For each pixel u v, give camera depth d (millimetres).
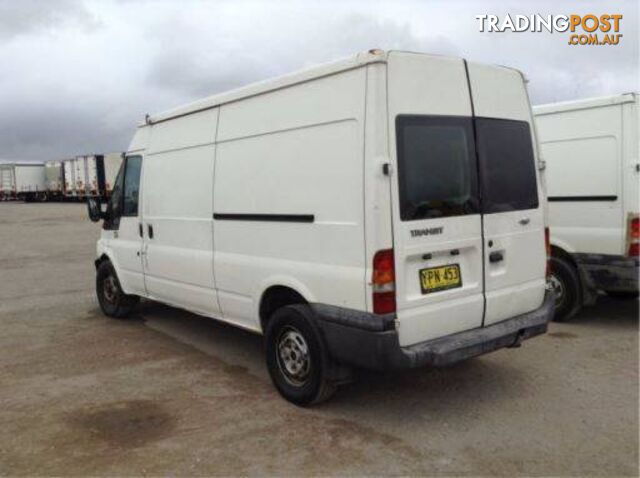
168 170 6121
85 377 5395
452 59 4312
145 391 5012
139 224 6703
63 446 4039
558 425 4160
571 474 3518
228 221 5238
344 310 4121
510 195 4656
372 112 3875
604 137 6383
